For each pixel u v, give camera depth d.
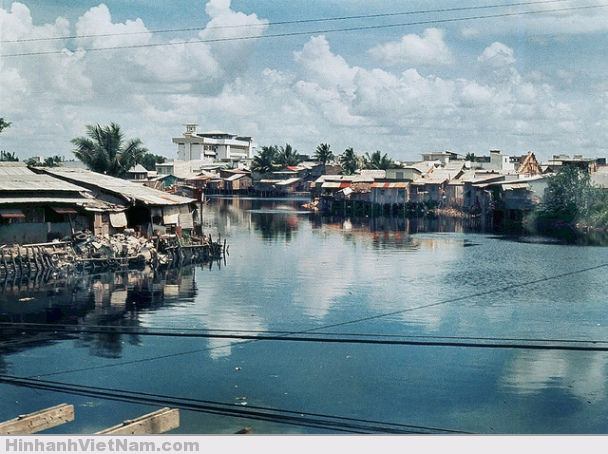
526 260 62.19
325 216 118.69
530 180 107.56
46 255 50.47
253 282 49.38
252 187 178.62
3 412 23.62
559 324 36.94
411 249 70.44
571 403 25.02
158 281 49.12
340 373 27.95
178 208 66.94
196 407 24.25
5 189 52.56
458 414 23.97
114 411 23.84
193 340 32.78
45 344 31.86
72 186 57.62
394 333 34.78
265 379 27.28
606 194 97.69
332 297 44.00
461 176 128.50
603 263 60.59
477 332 35.16
